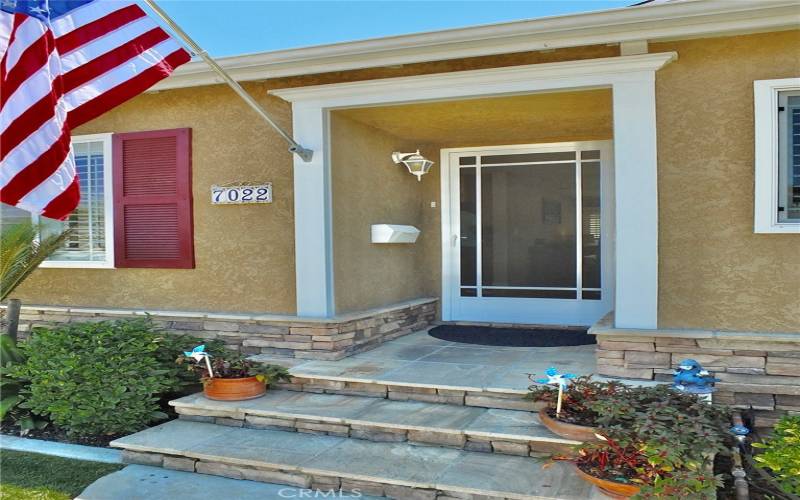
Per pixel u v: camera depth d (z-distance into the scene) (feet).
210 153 20.59
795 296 14.98
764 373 14.78
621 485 11.42
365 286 21.17
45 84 12.55
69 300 22.68
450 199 25.45
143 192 21.36
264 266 20.10
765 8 14.28
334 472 13.25
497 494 12.00
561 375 13.92
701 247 15.65
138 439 15.38
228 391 16.67
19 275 20.79
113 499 13.19
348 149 20.17
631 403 13.10
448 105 18.56
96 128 21.99
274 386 17.83
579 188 23.81
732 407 14.85
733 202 15.38
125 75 14.35
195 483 13.96
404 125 21.62
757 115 15.06
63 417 16.79
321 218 18.81
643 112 15.71
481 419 14.69
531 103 18.30
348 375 16.98
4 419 18.51
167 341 18.90
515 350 19.95
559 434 13.37
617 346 15.80
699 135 15.57
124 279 21.90
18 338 22.94
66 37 14.05
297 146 18.25
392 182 23.26
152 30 14.84
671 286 15.90
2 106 12.26
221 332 20.16
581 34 15.90
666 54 15.25
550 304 24.39
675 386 13.92
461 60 17.87
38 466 15.29
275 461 13.84
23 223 20.30
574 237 23.97
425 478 12.69
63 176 12.62
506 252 24.91
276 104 19.80
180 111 20.92
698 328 15.71
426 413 15.28
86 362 17.01
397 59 17.71
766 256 15.17
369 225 21.50
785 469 11.88
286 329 19.24
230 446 14.82
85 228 22.31
